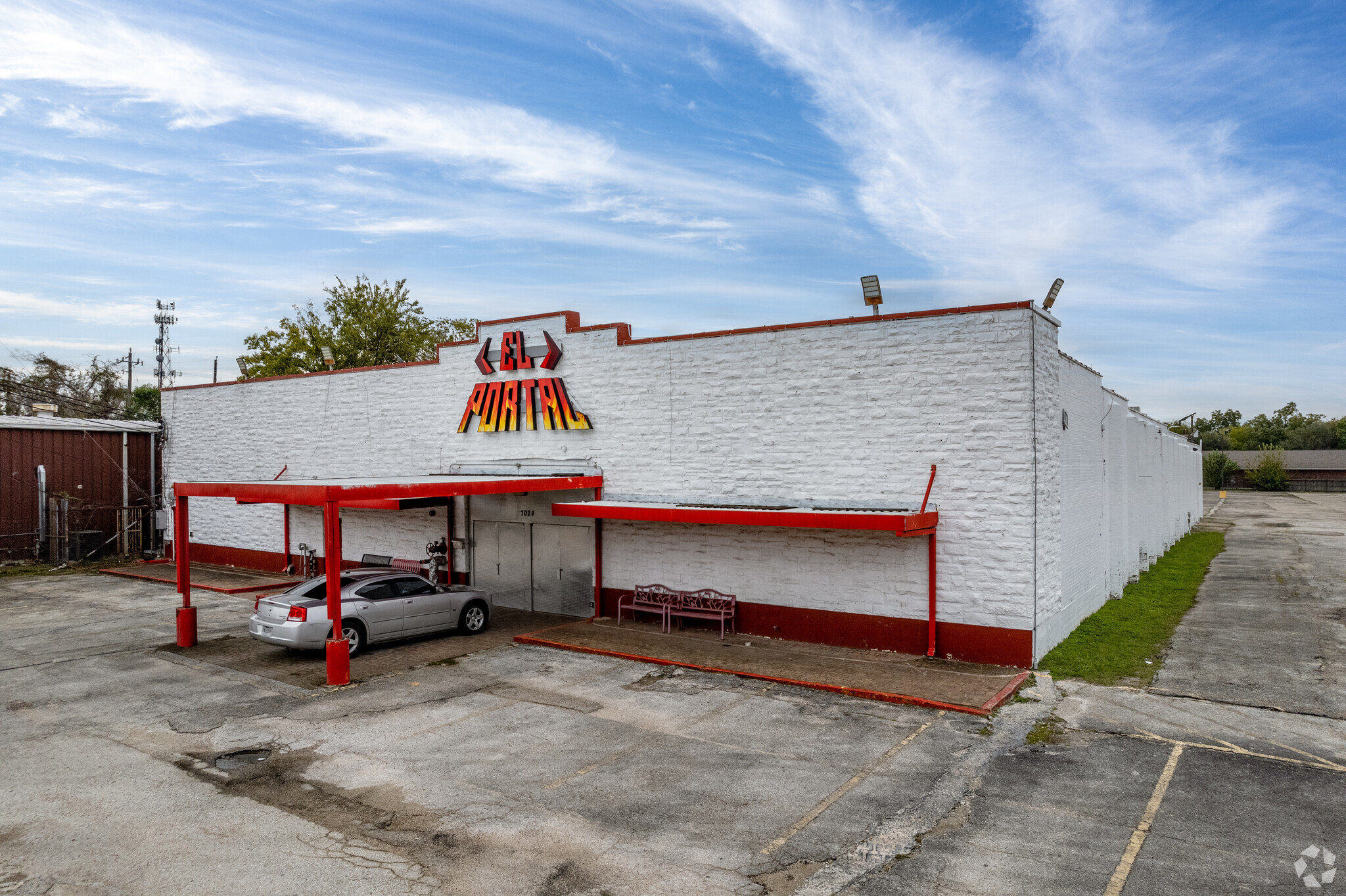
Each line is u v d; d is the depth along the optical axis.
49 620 18.44
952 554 13.77
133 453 31.14
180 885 6.73
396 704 11.94
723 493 16.31
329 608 13.12
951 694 11.79
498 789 8.74
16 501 28.12
